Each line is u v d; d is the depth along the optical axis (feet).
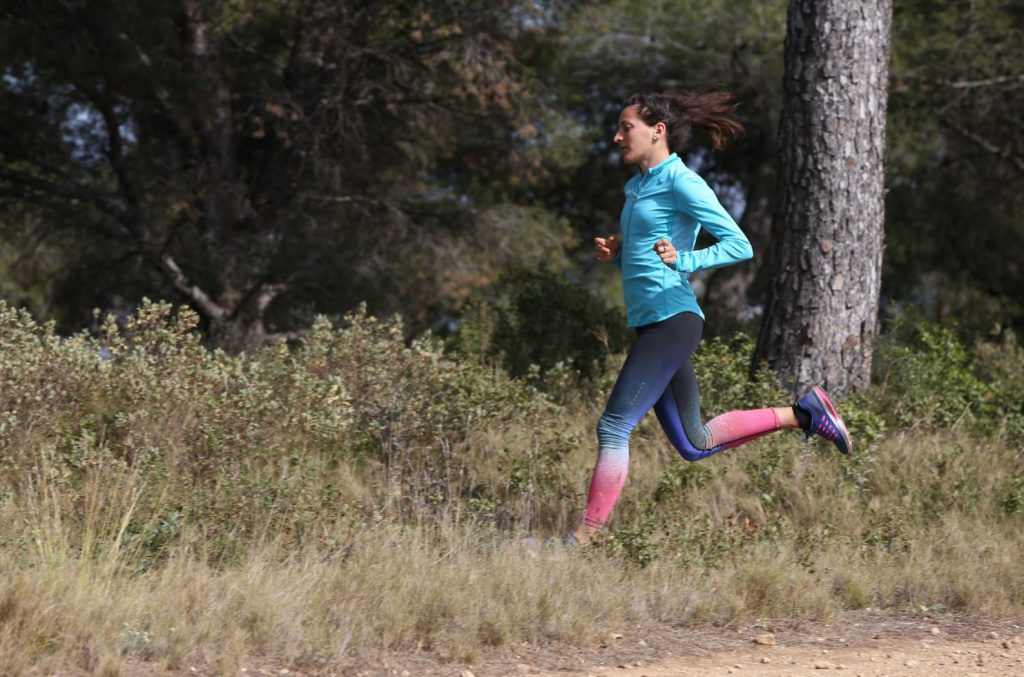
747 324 56.39
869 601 24.79
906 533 28.12
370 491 29.63
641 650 21.45
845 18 37.91
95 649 19.01
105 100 67.77
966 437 36.06
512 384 35.14
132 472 26.50
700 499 30.17
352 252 76.13
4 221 75.15
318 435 30.60
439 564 23.94
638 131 25.76
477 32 75.20
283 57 82.48
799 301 38.24
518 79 80.38
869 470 31.99
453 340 49.93
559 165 91.45
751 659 21.02
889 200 98.78
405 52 77.51
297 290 75.41
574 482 30.50
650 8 91.61
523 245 85.97
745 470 31.76
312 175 78.64
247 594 21.17
